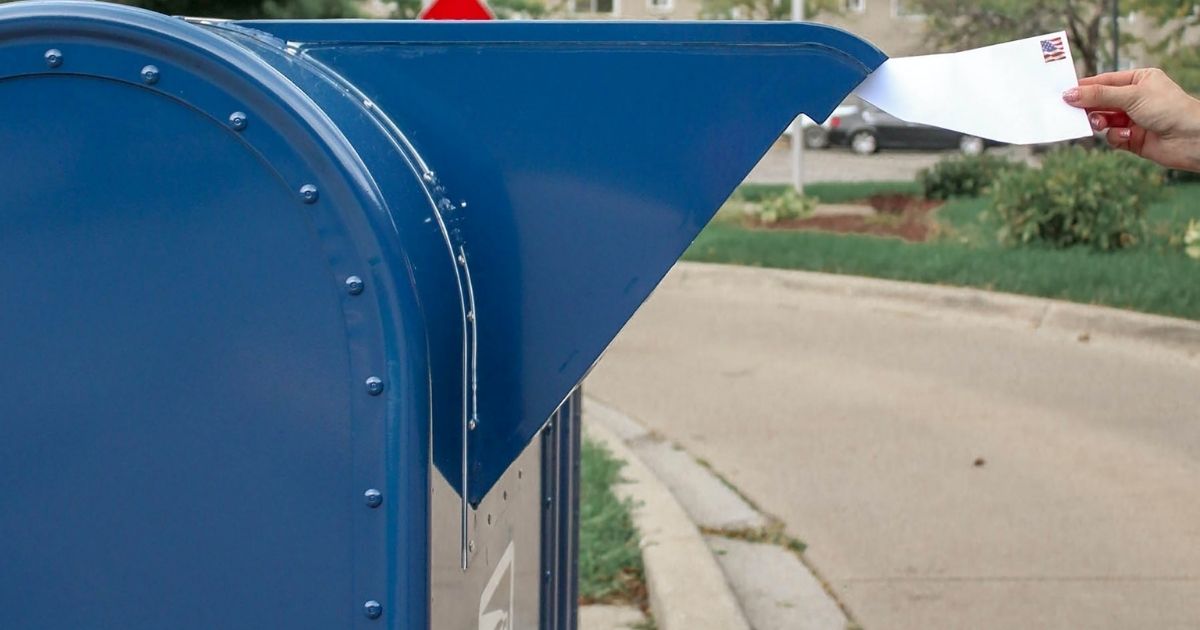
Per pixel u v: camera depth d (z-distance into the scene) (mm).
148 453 1641
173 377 1631
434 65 1801
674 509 5609
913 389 8656
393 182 1659
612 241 1825
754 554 5469
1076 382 8766
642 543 5105
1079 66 18656
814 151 31141
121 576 1659
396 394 1601
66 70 1591
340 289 1601
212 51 1579
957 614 4801
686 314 11789
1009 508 6098
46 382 1640
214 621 1659
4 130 1607
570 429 3004
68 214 1616
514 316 1838
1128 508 6082
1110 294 10898
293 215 1599
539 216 1822
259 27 1812
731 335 10719
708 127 1805
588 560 4969
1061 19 18734
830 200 19672
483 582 1970
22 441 1647
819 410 8102
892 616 4777
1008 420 7781
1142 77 2129
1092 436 7398
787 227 17312
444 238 1736
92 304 1627
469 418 1813
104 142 1604
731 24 1797
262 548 1642
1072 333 10438
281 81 1594
